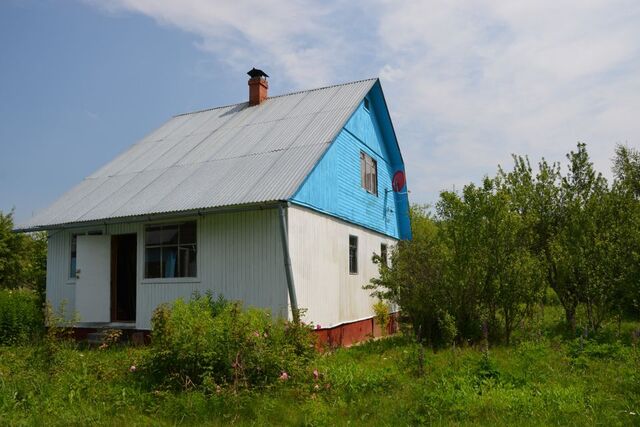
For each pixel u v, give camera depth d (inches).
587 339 411.5
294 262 460.1
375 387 297.1
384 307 620.4
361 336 610.9
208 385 278.2
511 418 241.9
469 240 451.8
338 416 260.2
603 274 464.8
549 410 248.1
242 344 301.9
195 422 253.9
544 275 456.1
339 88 681.6
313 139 544.4
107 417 263.1
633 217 481.7
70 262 584.7
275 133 593.3
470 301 457.7
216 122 712.4
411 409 260.4
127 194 555.5
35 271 725.3
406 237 799.7
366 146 674.2
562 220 524.4
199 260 488.4
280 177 478.0
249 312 367.6
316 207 501.0
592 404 254.2
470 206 460.1
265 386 286.8
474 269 450.3
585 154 517.0
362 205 644.1
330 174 546.3
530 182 543.5
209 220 489.1
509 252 451.2
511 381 291.7
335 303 542.6
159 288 505.0
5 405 269.4
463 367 315.9
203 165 565.3
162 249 515.2
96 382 307.0
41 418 258.2
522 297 444.8
